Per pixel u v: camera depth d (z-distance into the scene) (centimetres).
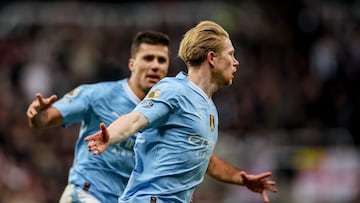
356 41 3806
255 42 3825
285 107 3353
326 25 3906
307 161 2952
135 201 1277
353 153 2983
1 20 3753
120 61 3534
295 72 3678
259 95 3422
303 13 3978
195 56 1308
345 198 2903
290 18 3984
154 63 1606
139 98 1612
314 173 2933
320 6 4075
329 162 2956
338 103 3397
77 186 1582
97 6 3844
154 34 1622
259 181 1570
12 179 2861
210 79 1315
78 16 3781
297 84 3566
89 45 3584
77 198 1574
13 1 3944
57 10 3806
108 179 1572
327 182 2925
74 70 3462
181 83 1292
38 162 2980
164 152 1277
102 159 1568
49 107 1543
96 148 1174
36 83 3394
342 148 3048
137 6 3859
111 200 1571
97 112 1598
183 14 3778
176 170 1278
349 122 3247
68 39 3644
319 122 3303
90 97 1597
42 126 1546
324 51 3719
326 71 3638
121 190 1575
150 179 1276
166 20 3734
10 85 3384
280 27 3950
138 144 1302
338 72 3619
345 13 4006
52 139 3070
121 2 3894
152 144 1284
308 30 3894
